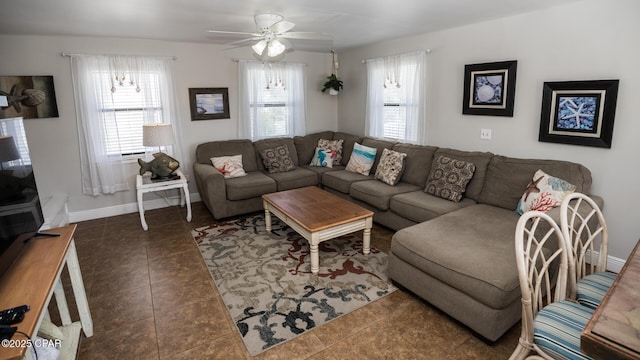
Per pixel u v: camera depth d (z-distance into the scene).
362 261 3.13
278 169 4.84
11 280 1.57
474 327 2.09
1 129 1.74
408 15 3.17
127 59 4.21
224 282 2.82
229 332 2.22
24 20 3.07
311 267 2.94
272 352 2.04
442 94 4.02
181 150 4.72
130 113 4.38
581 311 1.51
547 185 2.71
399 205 3.51
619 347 0.96
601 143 2.76
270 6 2.77
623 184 2.72
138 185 3.85
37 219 2.07
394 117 4.73
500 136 3.51
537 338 1.43
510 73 3.29
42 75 3.88
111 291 2.72
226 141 4.91
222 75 4.89
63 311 2.14
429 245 2.38
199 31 3.75
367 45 4.99
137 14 2.96
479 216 2.91
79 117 4.10
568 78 2.93
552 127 3.04
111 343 2.14
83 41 4.01
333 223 2.93
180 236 3.78
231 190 4.13
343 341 2.13
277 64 5.22
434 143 4.21
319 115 5.88
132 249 3.47
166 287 2.77
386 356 2.01
